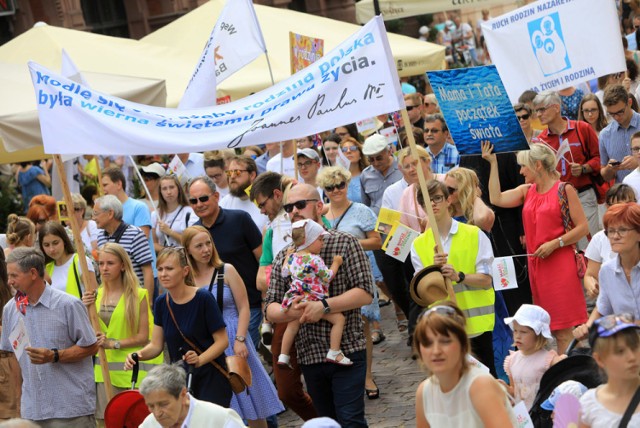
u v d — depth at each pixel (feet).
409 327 35.29
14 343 33.32
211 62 45.55
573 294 34.71
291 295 30.42
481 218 35.42
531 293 38.68
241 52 47.11
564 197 34.88
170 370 24.41
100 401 35.53
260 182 37.19
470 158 42.50
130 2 122.11
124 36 122.31
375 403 39.01
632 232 26.35
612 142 44.78
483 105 32.68
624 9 79.66
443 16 145.18
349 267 30.63
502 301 35.53
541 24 48.01
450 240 32.89
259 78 64.85
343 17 149.18
